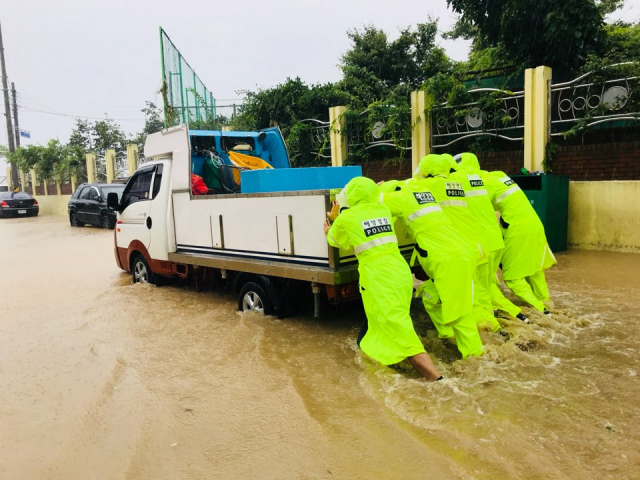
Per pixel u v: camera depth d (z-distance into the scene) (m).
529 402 3.70
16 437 3.65
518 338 4.80
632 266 7.98
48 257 12.59
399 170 12.91
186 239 7.21
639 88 9.20
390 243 4.49
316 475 3.00
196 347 5.30
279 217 5.60
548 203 8.99
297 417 3.69
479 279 5.19
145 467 3.19
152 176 7.90
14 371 4.93
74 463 3.29
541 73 9.86
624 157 9.49
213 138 8.14
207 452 3.32
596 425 3.36
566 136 9.92
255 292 6.10
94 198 19.06
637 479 2.80
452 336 4.92
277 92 15.52
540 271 5.92
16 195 27.89
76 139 35.22
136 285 8.50
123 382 4.50
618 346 4.75
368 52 19.39
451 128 11.86
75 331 6.14
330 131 13.72
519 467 2.94
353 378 4.32
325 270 5.10
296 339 5.33
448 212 5.24
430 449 3.18
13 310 7.42
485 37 13.25
